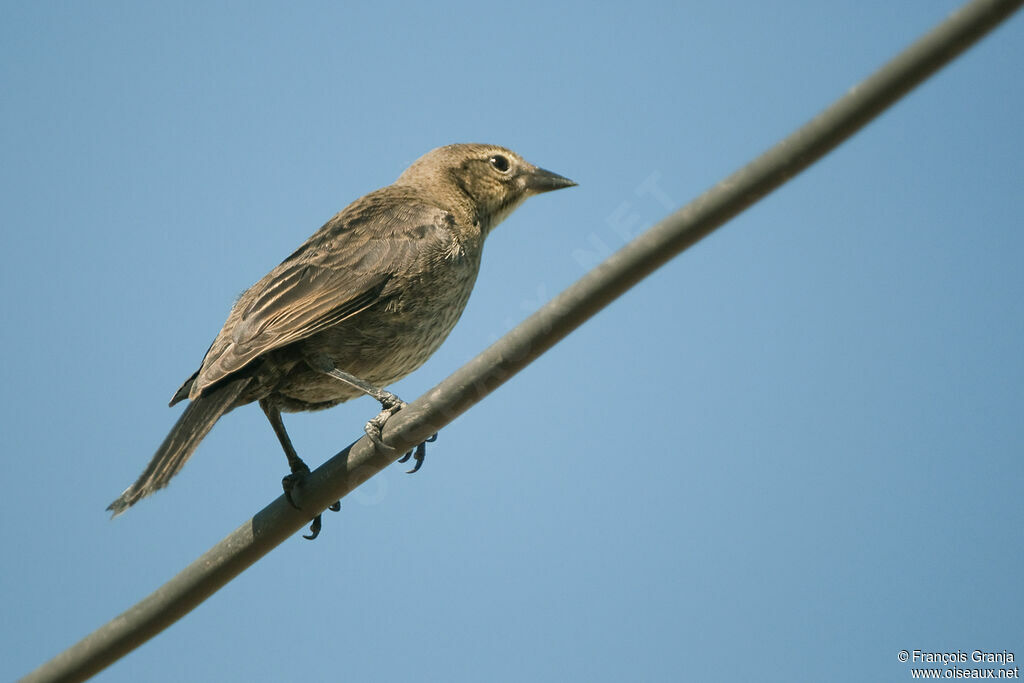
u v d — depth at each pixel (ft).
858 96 22.57
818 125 23.09
